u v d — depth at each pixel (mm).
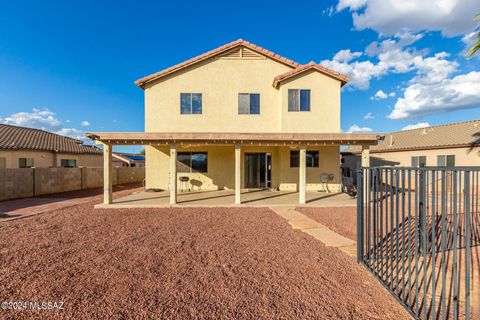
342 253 5562
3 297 3762
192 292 3906
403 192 3939
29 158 19797
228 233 7012
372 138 10836
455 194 3041
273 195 13461
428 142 19812
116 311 3424
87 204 11789
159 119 15078
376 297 3805
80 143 24500
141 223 8117
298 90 14320
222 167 15852
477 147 16469
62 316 3324
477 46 9805
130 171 23891
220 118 15211
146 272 4574
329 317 3312
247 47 15242
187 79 15219
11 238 6566
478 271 4633
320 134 10789
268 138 10656
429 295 3908
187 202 11469
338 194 13938
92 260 5113
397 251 4004
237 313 3389
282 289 4008
